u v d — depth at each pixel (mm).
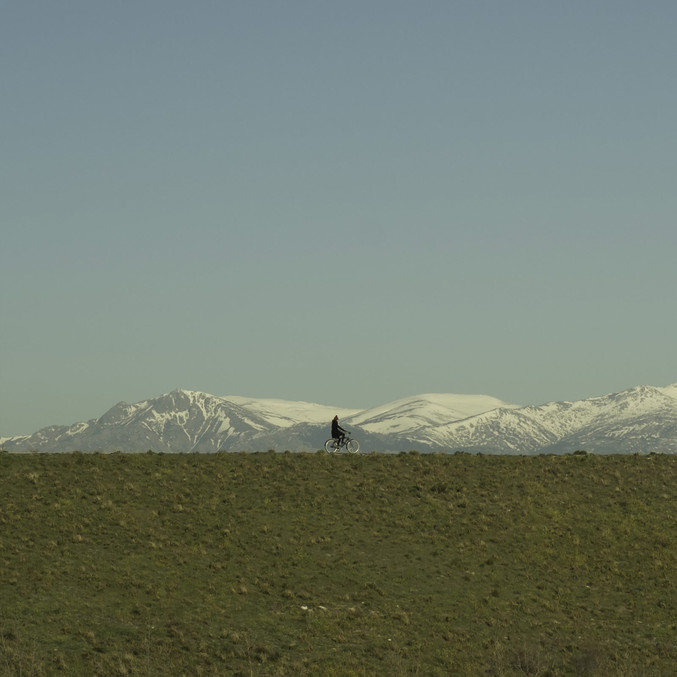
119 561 100062
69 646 81688
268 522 115312
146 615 89625
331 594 100875
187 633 87438
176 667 81188
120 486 119062
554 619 102500
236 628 90188
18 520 105375
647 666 93688
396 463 140625
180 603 93250
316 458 138625
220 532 110750
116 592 93312
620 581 113188
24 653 79000
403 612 98438
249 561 105438
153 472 125188
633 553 119625
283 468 132875
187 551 105188
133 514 111688
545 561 115875
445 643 93500
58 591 91312
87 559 99125
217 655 84438
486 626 98750
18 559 96625
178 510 114812
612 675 90125
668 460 152125
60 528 104812
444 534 119250
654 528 125875
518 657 91125
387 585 104688
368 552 112250
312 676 82688
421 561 111750
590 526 125375
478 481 136500
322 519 118375
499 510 127062
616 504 132625
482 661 90750
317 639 90375
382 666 86688
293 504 121250
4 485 114562
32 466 122375
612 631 101188
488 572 111375
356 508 122875
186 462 131375
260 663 84000
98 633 84875
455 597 104062
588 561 117188
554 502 131375
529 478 138875
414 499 128125
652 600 109250
